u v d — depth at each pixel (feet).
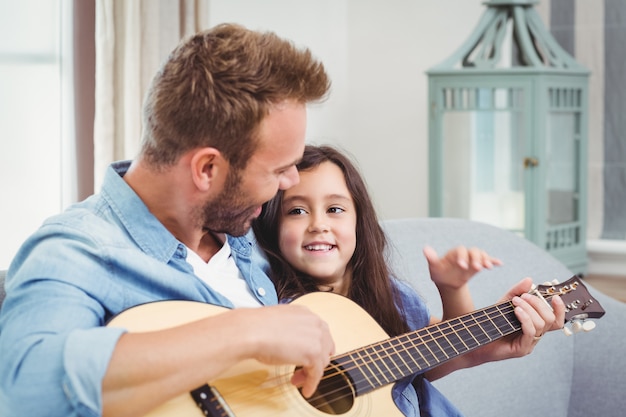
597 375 6.32
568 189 10.06
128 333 3.18
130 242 3.87
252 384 3.57
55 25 8.59
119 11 8.18
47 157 8.61
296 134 3.85
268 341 3.29
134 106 8.18
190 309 3.69
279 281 4.75
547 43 9.95
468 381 5.86
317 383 3.52
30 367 3.08
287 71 3.77
